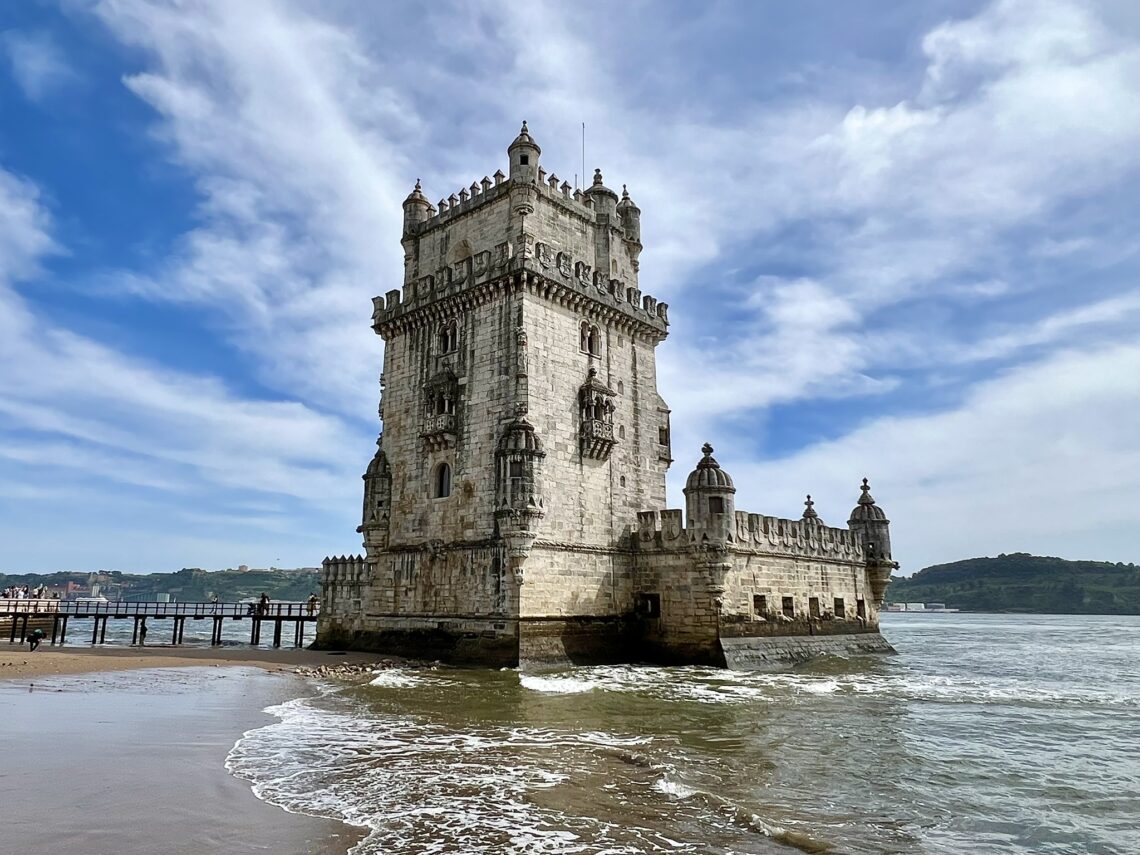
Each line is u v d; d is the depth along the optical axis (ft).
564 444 148.97
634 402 168.25
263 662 140.15
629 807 50.31
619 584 154.51
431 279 167.22
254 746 66.08
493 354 149.48
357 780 55.72
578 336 157.28
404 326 169.89
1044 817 52.11
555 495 144.87
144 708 83.25
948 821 50.60
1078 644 278.67
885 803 54.29
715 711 91.81
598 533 152.35
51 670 117.60
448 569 147.43
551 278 150.20
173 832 42.06
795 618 168.25
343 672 125.49
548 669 133.08
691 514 149.07
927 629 455.63
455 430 152.66
